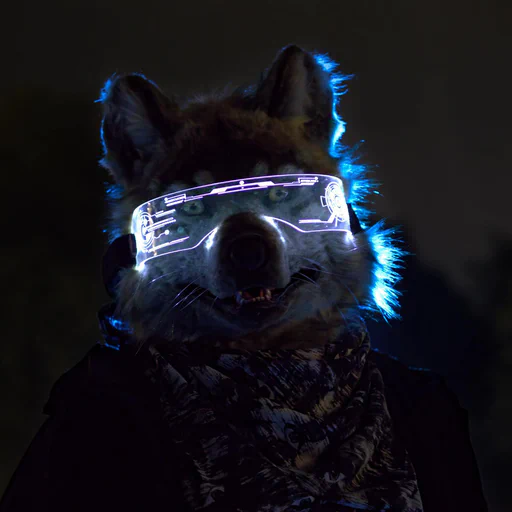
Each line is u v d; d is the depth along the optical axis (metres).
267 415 2.06
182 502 1.98
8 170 7.73
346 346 2.26
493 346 6.17
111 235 2.40
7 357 7.32
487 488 5.96
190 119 2.32
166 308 2.21
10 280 7.42
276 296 2.19
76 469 2.04
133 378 2.19
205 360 2.16
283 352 2.20
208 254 2.14
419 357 6.00
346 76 2.53
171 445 2.06
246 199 2.19
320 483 2.00
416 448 2.25
